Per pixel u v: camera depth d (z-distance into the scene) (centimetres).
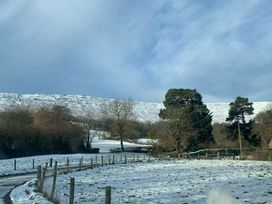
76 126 9950
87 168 5006
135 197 2253
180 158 7444
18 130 7688
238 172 3869
